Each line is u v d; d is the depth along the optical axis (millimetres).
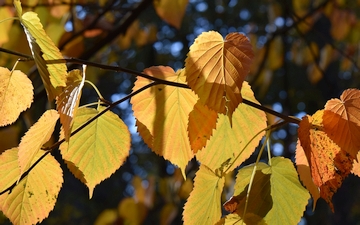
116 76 5199
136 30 2334
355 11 2414
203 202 728
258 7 4559
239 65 642
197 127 688
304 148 654
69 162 736
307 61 2564
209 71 644
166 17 1491
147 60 4453
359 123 651
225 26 4859
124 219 2117
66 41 1525
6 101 671
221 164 724
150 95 732
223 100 638
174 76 734
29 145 649
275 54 2385
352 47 2486
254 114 748
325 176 657
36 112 2105
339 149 658
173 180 2283
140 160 6586
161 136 735
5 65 1427
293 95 4480
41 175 726
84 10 1729
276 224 745
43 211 733
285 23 2471
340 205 5234
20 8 617
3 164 710
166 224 2250
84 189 6367
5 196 720
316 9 2193
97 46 1549
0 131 1153
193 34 5039
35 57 616
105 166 746
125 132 745
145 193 2146
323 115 659
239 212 722
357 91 663
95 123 738
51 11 1514
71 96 625
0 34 1383
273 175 739
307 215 5121
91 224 6215
